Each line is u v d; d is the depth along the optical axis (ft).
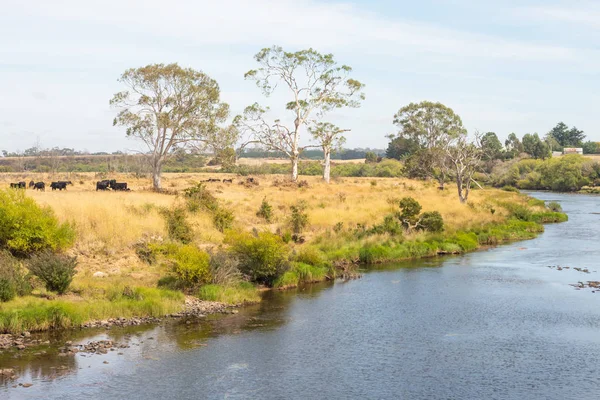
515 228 136.87
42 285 61.11
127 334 52.90
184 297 64.13
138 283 66.74
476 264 94.38
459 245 109.81
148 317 58.44
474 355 49.88
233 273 70.69
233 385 42.60
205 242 91.76
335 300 68.54
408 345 52.42
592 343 53.36
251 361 47.57
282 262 75.87
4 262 60.49
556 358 49.32
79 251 75.82
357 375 45.06
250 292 68.69
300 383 43.27
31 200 73.87
